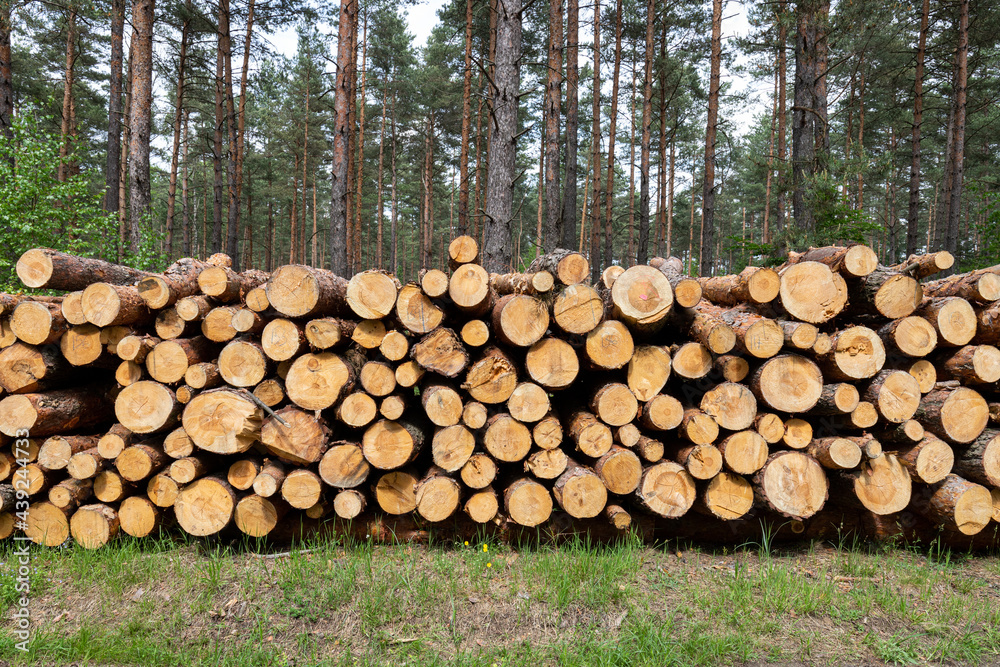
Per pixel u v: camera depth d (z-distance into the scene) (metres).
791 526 3.72
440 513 3.51
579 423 3.68
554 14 10.86
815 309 3.61
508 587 3.14
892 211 27.91
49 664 2.58
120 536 3.57
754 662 2.62
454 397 3.51
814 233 8.52
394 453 3.53
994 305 3.68
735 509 3.59
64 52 18.73
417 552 3.57
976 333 3.72
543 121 21.59
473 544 3.71
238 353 3.50
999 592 3.26
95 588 3.13
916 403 3.59
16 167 7.08
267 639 2.76
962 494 3.50
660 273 3.53
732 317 3.83
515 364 3.65
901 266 4.09
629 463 3.52
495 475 3.57
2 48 10.48
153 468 3.47
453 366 3.52
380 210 25.33
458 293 3.52
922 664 2.62
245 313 3.53
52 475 3.59
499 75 7.10
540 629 2.82
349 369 3.54
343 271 10.14
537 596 3.04
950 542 3.78
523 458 3.66
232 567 3.32
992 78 17.62
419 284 3.55
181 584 3.15
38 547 3.52
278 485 3.44
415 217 40.38
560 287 3.54
